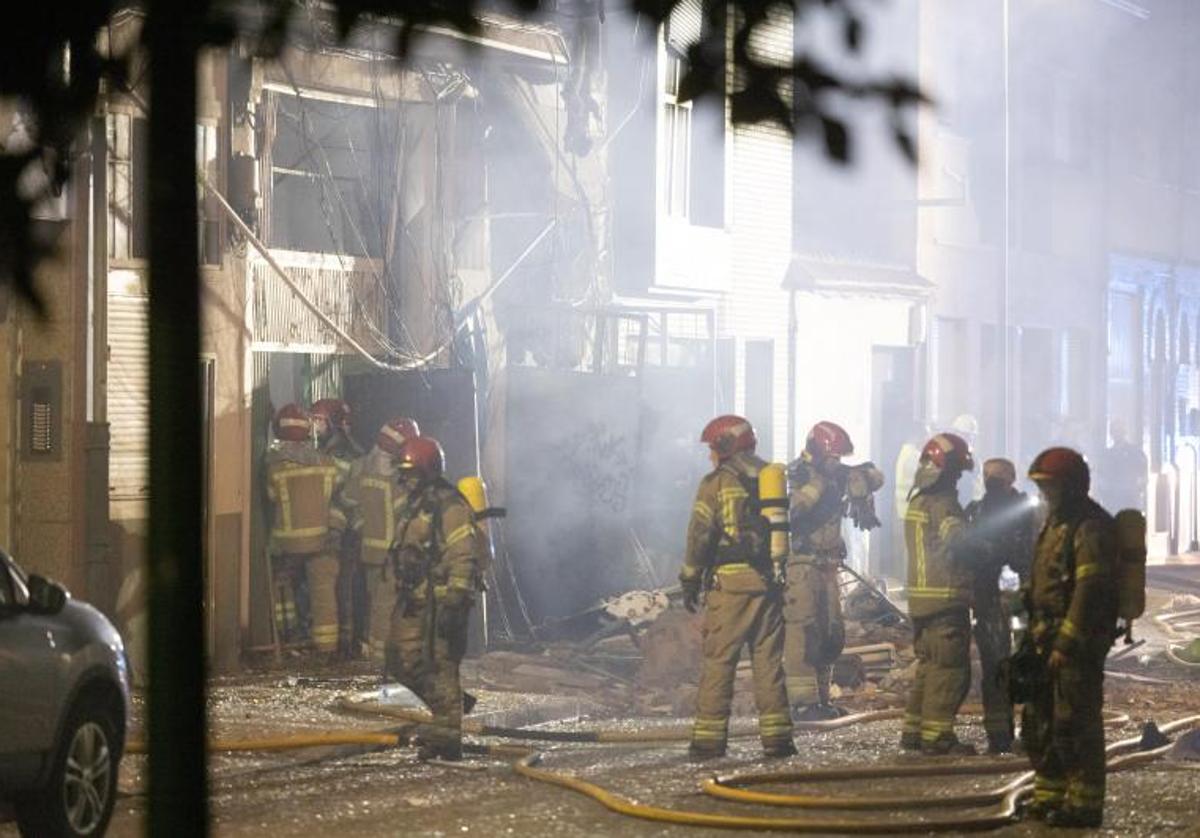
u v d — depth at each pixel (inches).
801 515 1098.7
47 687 652.1
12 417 1184.2
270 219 1349.7
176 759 232.2
